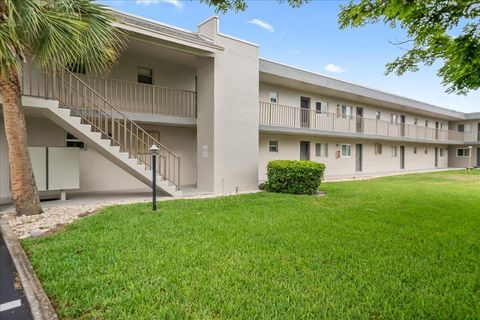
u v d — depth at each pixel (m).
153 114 10.08
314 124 16.84
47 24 5.14
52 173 7.79
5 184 8.48
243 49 10.90
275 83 14.59
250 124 11.14
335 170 18.38
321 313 2.54
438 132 26.20
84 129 7.30
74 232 4.80
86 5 5.94
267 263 3.61
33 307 2.63
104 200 8.23
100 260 3.62
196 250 4.02
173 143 11.70
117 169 10.53
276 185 10.08
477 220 6.07
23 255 3.88
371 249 4.20
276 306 2.64
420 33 4.38
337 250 4.11
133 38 8.29
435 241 4.59
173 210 6.59
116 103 10.00
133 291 2.87
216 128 10.09
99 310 2.57
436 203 8.08
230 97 10.48
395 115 23.22
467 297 2.85
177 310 2.54
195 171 12.37
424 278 3.26
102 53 6.42
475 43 4.12
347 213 6.56
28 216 5.99
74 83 8.99
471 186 12.38
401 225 5.60
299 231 5.05
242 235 4.76
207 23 10.35
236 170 10.69
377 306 2.68
